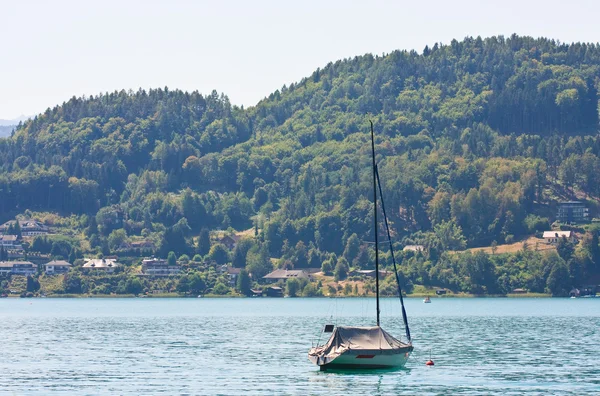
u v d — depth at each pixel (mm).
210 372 191125
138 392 165500
